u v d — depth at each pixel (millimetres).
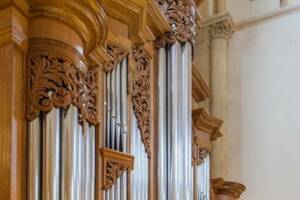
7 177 2617
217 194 7348
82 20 2957
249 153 8180
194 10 4996
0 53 2719
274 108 8141
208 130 6609
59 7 2846
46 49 2814
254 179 8062
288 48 8227
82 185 2943
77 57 2916
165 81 4648
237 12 8719
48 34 2830
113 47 3883
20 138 2705
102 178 3492
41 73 2795
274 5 8492
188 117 4672
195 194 6031
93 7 2941
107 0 3768
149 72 4473
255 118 8258
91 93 3453
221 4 8633
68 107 2814
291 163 7840
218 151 8164
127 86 3941
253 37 8531
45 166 2709
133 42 4195
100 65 3570
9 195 2600
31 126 2738
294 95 8023
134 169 4012
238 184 7383
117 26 3986
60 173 2738
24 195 2682
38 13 2828
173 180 4441
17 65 2734
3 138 2654
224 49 8555
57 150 2746
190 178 4566
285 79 8148
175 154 4496
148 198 4258
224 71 8484
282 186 7844
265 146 8086
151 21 4465
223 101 8398
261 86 8312
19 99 2729
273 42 8367
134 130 4086
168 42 4715
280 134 8008
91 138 3395
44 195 2688
